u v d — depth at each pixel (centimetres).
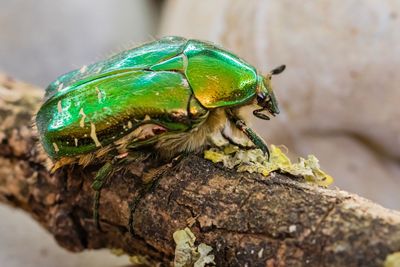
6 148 11
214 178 10
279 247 10
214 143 11
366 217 10
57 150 10
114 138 10
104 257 13
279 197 10
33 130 11
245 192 10
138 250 11
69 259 13
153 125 10
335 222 10
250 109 10
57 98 10
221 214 10
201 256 10
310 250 10
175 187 10
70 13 19
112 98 10
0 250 13
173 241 10
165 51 10
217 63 10
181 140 10
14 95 12
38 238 13
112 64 10
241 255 10
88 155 10
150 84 10
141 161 10
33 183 11
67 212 11
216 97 10
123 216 11
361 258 9
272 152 10
